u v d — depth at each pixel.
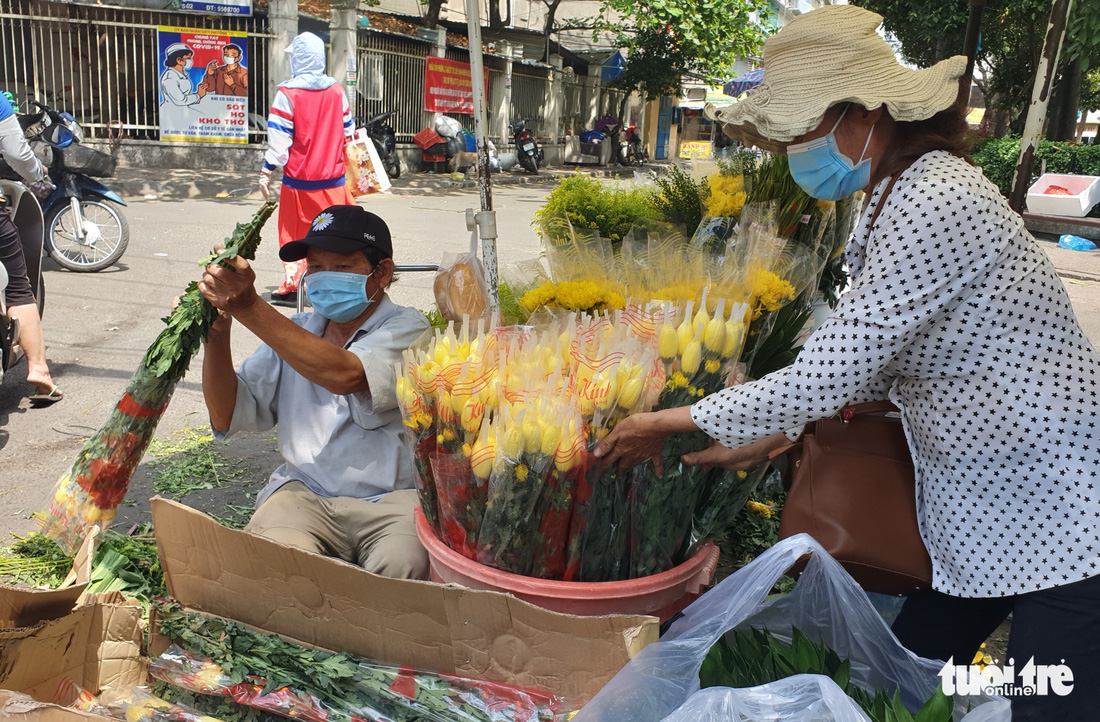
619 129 24.64
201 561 2.21
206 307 2.34
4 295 4.33
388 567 2.38
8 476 3.68
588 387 2.02
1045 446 1.67
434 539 2.22
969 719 1.60
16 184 4.46
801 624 2.05
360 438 2.57
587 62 25.75
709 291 2.26
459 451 2.07
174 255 8.30
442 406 2.05
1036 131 6.84
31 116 7.28
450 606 1.96
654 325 2.17
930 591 2.08
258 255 8.57
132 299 6.68
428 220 11.75
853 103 1.78
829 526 1.99
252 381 2.61
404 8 23.62
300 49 6.30
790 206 2.70
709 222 2.74
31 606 1.99
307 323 2.70
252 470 3.91
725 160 2.97
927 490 1.87
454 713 1.97
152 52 14.20
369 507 2.53
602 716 1.70
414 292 7.33
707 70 22.64
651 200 3.12
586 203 2.96
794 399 1.79
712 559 2.29
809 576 1.99
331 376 2.35
